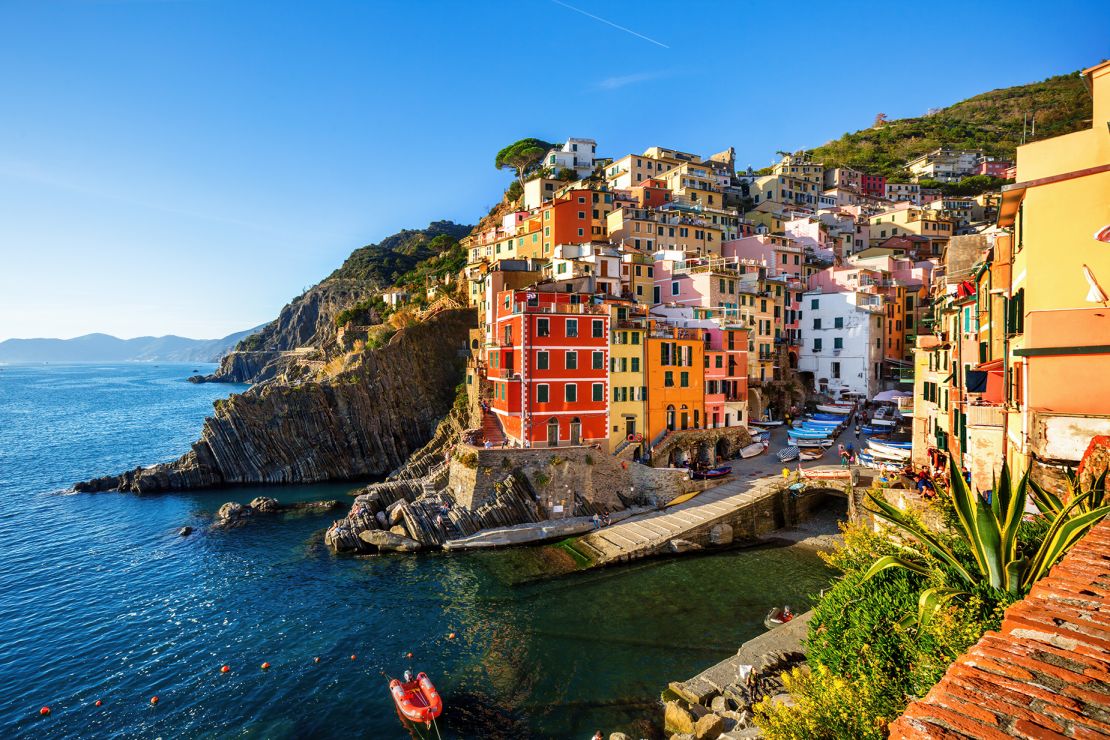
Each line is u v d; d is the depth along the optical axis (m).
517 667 32.12
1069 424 19.86
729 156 167.50
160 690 31.36
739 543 49.41
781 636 31.16
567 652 33.31
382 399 88.62
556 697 29.30
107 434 131.00
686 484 55.31
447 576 44.19
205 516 63.56
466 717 28.16
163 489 76.25
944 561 16.30
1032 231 21.98
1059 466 20.00
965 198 134.50
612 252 79.88
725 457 66.94
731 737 22.02
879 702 13.46
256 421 81.81
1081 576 9.93
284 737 27.45
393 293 130.75
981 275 31.95
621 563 45.25
